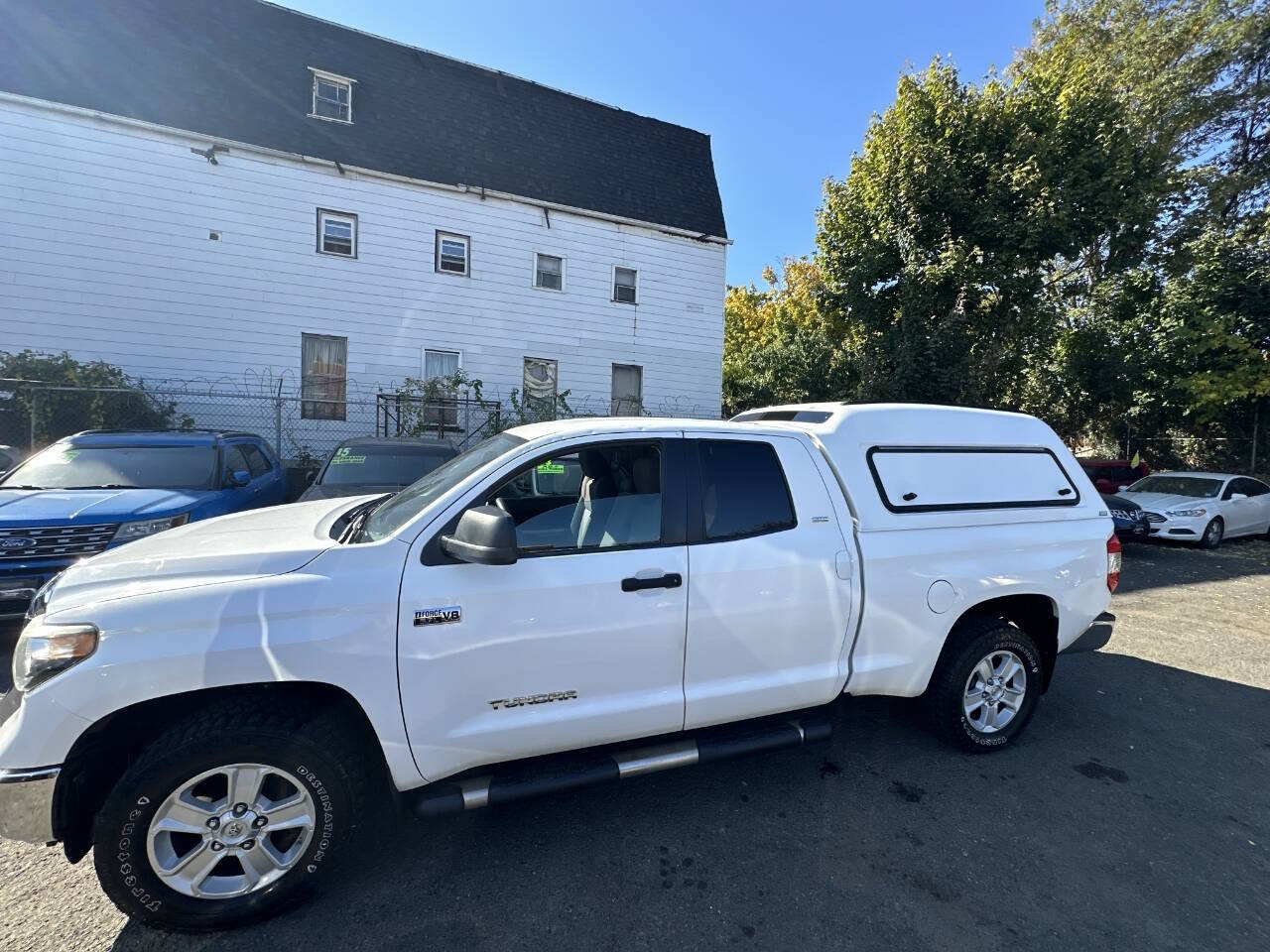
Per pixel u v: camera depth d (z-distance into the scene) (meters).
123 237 11.80
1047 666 3.79
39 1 11.91
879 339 14.91
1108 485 13.69
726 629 2.83
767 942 2.20
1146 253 17.19
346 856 2.64
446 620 2.39
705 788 3.17
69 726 2.06
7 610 4.36
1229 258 15.60
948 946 2.19
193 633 2.15
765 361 22.36
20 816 2.02
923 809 3.01
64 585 2.31
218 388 12.58
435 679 2.38
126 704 2.10
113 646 2.10
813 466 3.16
